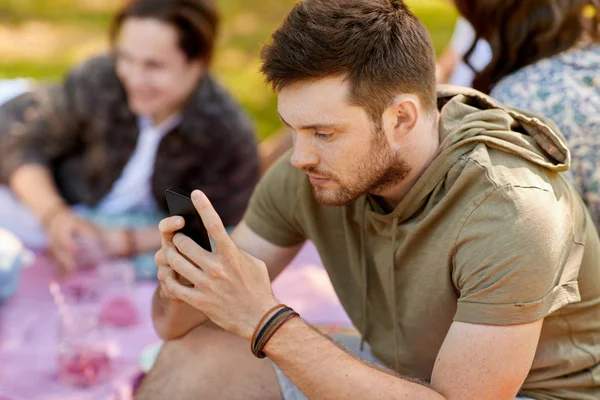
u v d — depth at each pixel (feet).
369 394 4.70
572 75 5.98
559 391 5.33
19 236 9.83
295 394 5.57
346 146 4.80
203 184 9.76
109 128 9.75
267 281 4.93
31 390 6.95
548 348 5.24
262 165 10.30
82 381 7.04
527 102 5.98
